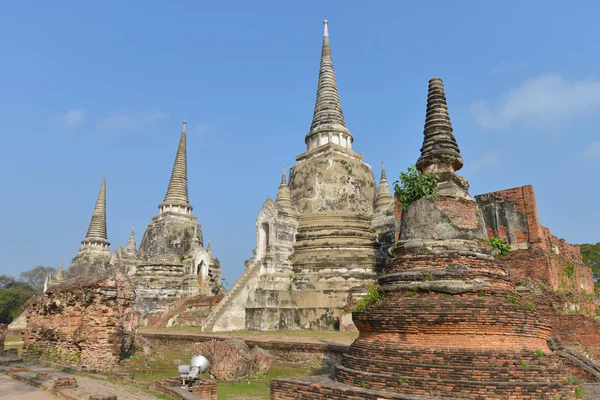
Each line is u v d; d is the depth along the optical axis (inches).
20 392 564.7
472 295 466.9
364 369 474.9
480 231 537.6
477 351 431.2
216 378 785.6
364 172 1662.2
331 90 1817.2
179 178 2278.5
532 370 420.8
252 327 1359.5
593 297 994.7
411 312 462.0
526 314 454.3
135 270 1987.0
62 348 827.4
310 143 1776.6
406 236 544.7
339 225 1475.1
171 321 1771.7
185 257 2065.7
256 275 1437.0
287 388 503.8
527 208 979.9
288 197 1606.8
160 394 545.0
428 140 594.2
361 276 1343.5
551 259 961.5
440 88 617.9
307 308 1311.5
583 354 761.6
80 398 511.8
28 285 3976.4
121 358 909.8
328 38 1926.7
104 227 2694.4
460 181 567.5
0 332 974.4
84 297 805.9
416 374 435.2
